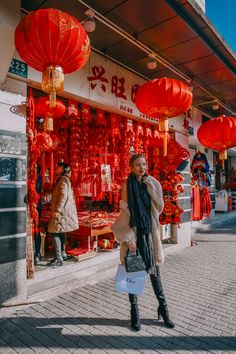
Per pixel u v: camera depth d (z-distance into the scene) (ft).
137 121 21.47
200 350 9.60
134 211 10.27
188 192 26.63
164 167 23.50
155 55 16.53
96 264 17.49
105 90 17.37
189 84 20.63
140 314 12.09
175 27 14.33
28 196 13.84
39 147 14.90
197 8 13.44
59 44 8.34
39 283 14.21
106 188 20.74
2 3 9.98
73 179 19.26
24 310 12.51
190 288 15.23
